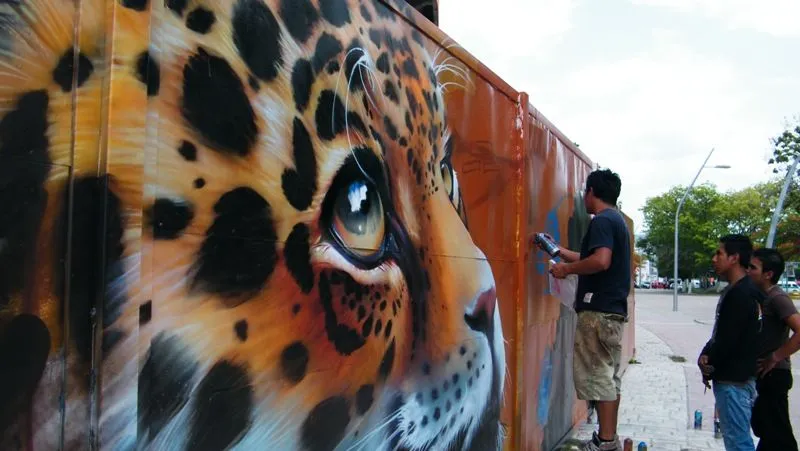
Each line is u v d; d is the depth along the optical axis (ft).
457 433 8.68
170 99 4.12
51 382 3.37
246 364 4.76
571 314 17.66
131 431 3.70
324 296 5.70
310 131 5.54
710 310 100.99
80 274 3.52
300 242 5.38
